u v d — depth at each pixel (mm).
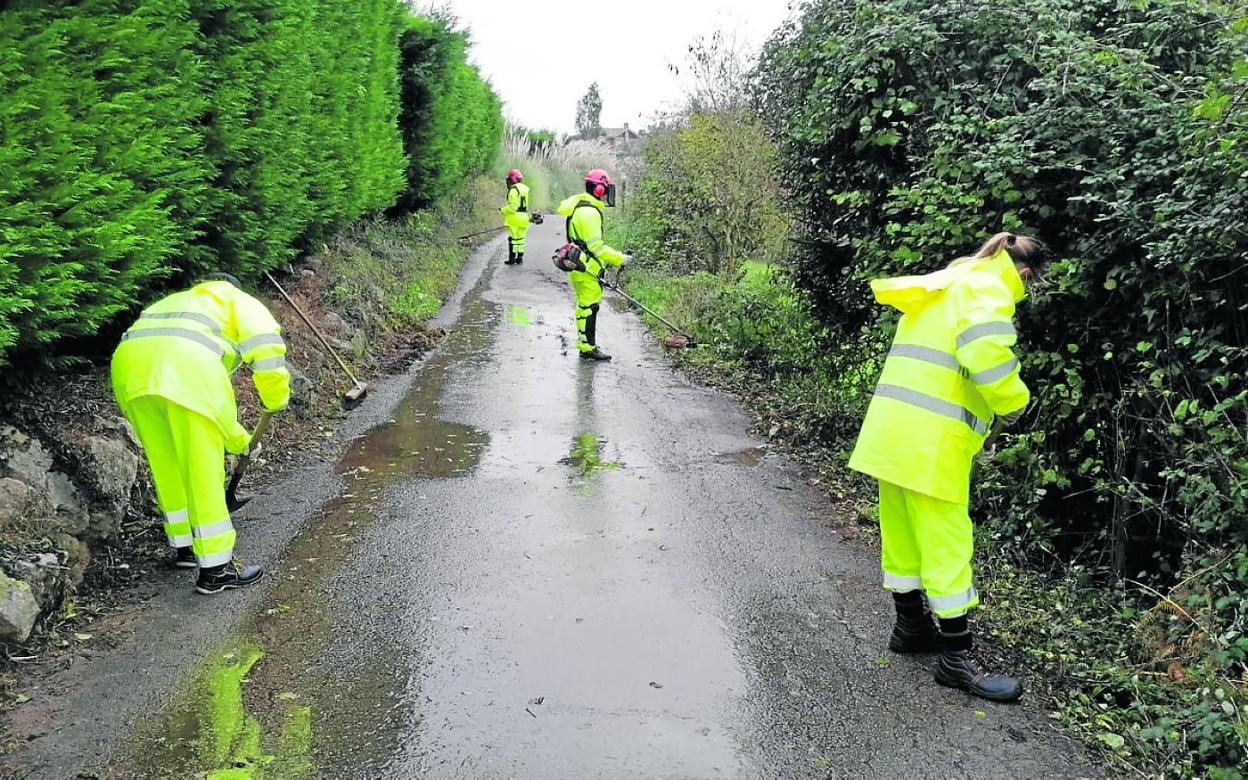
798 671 4020
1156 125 4652
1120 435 4793
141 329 4574
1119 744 3465
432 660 4023
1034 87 5199
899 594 4121
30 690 3705
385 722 3555
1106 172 4711
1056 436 5340
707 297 12219
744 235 13594
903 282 3939
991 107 5684
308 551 5176
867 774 3316
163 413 4531
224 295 4848
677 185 15617
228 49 7074
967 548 3879
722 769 3318
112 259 5105
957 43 6035
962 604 3822
